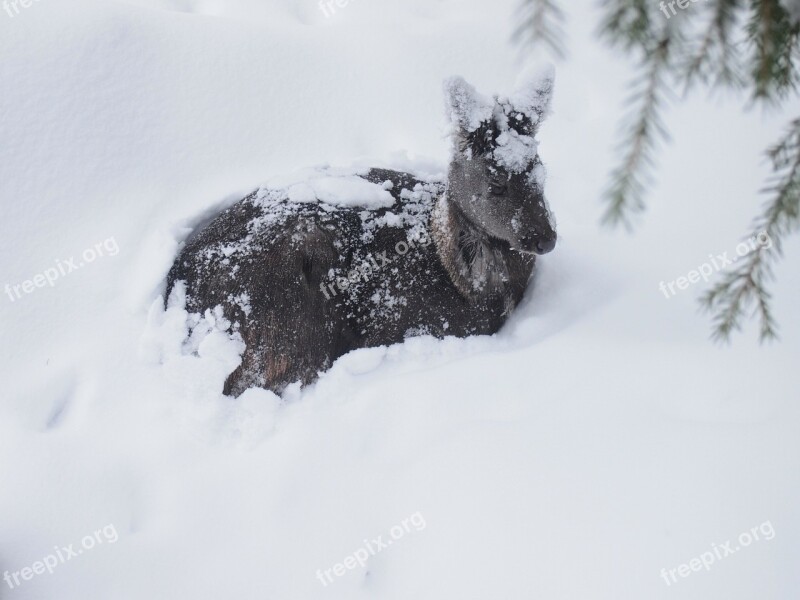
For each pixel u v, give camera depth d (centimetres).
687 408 294
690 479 260
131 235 416
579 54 550
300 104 508
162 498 300
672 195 431
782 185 181
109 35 479
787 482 253
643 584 232
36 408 340
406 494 279
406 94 526
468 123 349
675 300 355
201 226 421
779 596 224
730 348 316
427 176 436
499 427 294
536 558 246
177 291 373
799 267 342
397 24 590
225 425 332
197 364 346
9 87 441
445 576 250
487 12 611
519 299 418
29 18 473
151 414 335
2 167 417
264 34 529
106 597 266
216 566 271
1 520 293
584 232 436
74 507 298
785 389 290
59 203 420
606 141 499
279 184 399
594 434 284
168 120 470
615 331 343
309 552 270
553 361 329
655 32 138
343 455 301
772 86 160
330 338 375
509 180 351
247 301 359
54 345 367
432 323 392
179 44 501
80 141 441
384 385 334
